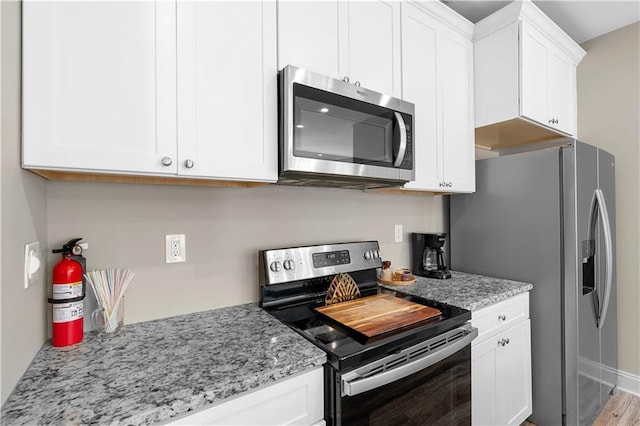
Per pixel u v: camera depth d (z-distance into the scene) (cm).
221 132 105
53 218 106
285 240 157
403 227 211
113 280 110
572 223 169
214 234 138
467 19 204
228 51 107
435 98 176
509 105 184
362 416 95
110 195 116
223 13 107
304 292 151
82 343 101
